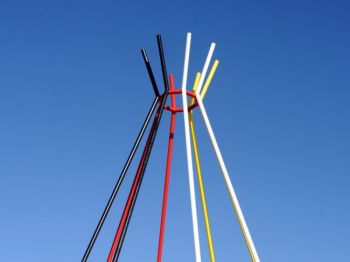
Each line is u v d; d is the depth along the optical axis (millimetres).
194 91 9023
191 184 7938
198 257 7516
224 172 8438
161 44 8992
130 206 8039
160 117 8773
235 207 8281
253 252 8000
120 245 7711
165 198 9109
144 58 8969
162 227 9031
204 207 9180
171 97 9344
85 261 7977
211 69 9172
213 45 9125
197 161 9297
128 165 8648
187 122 8484
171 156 9227
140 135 8828
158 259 8938
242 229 8336
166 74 8961
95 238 8156
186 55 9008
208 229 9078
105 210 8352
